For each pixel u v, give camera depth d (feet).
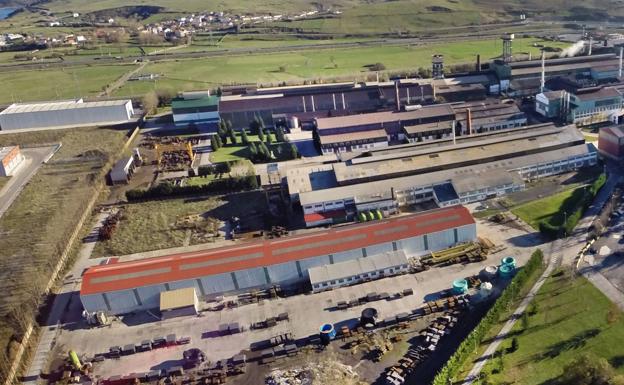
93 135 602.44
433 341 246.88
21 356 262.88
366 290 291.58
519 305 263.29
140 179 471.62
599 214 337.31
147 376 245.04
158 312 292.20
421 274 299.99
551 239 317.22
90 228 390.01
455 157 405.80
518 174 385.50
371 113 540.11
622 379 196.13
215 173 466.29
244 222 378.32
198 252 315.37
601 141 428.15
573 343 234.38
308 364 243.40
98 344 271.08
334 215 364.79
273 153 504.84
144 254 348.18
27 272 330.13
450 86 614.75
